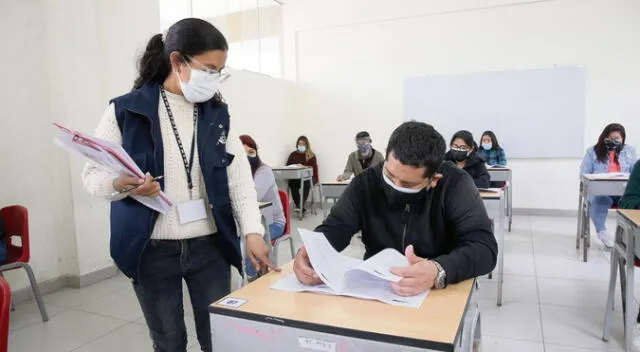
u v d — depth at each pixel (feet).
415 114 19.83
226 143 4.04
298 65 21.86
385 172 3.83
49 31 9.93
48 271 10.07
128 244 3.49
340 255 3.80
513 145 18.43
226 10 17.54
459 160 11.25
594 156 13.67
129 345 7.16
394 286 3.13
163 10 14.40
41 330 7.79
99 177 3.38
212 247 3.98
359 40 20.57
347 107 21.07
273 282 3.50
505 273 10.52
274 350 2.81
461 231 3.80
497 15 18.20
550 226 15.93
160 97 3.69
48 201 10.13
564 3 17.26
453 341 2.38
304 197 20.67
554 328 7.47
